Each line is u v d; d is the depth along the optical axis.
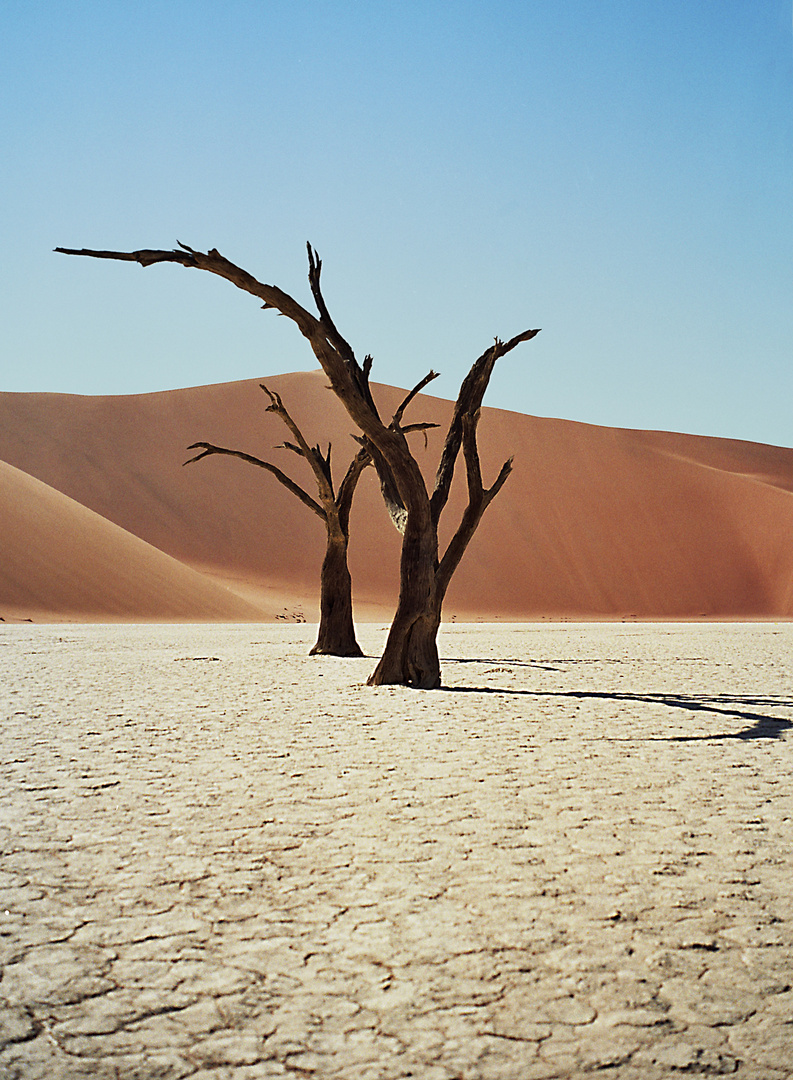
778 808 5.96
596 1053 2.95
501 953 3.67
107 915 4.10
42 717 10.19
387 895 4.32
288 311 12.29
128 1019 3.18
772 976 3.47
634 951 3.68
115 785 6.66
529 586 69.25
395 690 13.16
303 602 61.56
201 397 81.25
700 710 10.91
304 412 80.00
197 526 70.00
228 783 6.73
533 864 4.77
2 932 3.91
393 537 71.50
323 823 5.59
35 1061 2.92
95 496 70.19
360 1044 3.01
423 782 6.75
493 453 79.00
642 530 74.38
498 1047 2.98
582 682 14.62
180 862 4.83
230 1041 3.04
